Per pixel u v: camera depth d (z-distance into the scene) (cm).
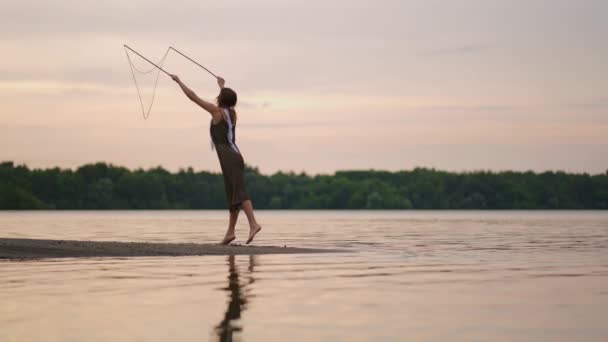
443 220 3703
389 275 698
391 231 2020
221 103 1163
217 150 1152
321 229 2188
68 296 545
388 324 438
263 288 593
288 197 10944
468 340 396
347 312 477
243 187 1147
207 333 412
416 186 10650
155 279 657
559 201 10288
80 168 10375
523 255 992
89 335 406
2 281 639
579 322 445
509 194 10375
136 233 1892
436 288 596
